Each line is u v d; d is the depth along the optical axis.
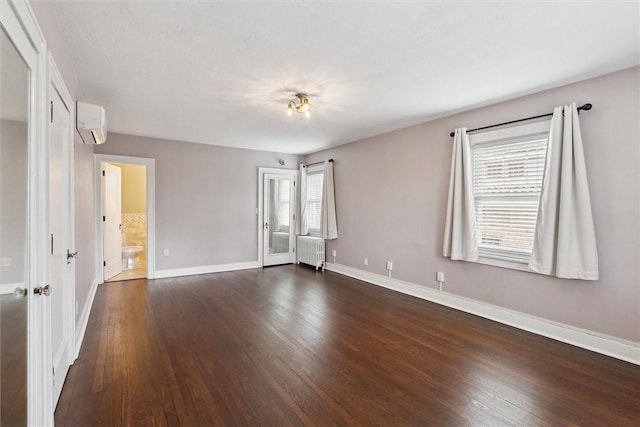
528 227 3.09
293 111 3.51
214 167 5.57
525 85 2.86
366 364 2.39
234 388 2.06
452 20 1.90
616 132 2.53
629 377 2.23
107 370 2.26
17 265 1.19
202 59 2.39
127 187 6.82
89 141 2.96
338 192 5.64
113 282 4.84
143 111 3.63
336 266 5.69
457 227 3.56
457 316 3.46
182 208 5.29
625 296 2.49
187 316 3.39
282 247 6.44
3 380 1.08
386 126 4.30
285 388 2.06
